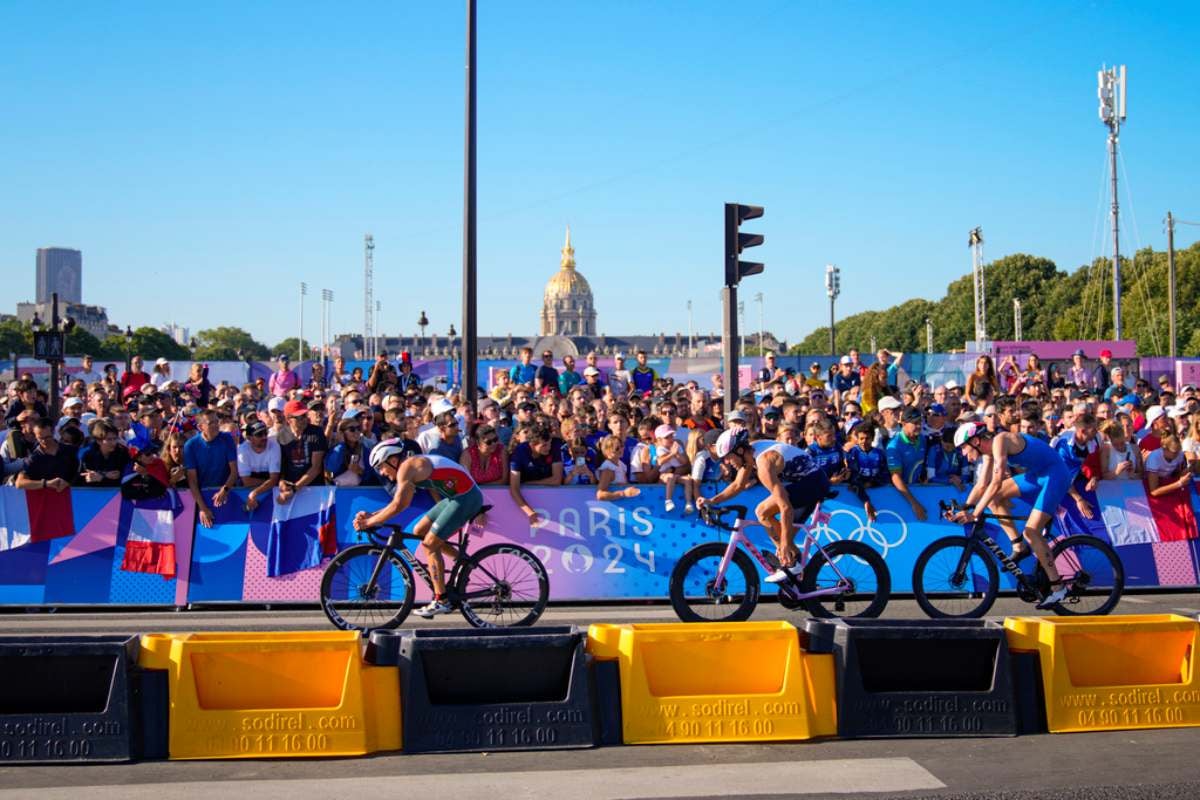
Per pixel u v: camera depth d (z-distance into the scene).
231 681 5.96
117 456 10.21
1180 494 10.93
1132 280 79.94
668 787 5.34
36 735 5.73
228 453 10.07
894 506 10.47
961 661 6.32
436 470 8.41
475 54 14.09
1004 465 8.91
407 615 8.73
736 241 12.98
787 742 6.11
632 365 28.95
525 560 8.78
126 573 9.93
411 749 5.93
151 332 126.00
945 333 119.44
